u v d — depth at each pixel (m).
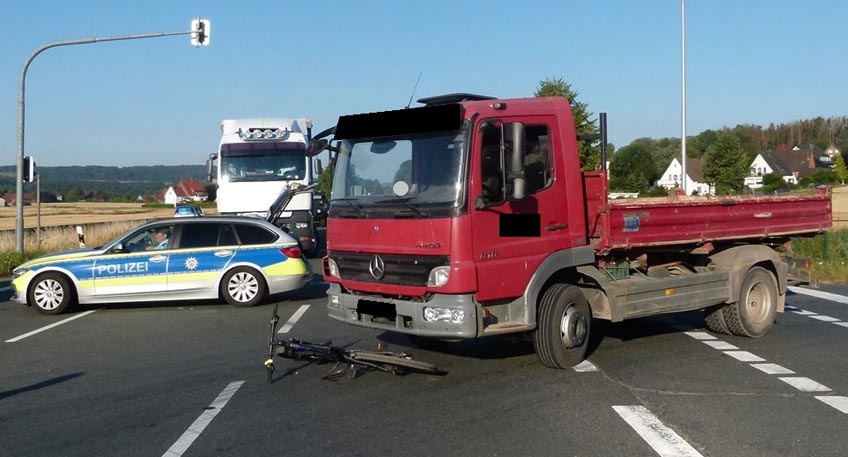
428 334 7.26
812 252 19.34
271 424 6.47
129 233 13.18
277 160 20.73
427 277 7.25
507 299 7.60
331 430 6.30
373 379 7.98
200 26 20.38
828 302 13.86
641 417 6.60
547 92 26.03
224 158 20.64
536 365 8.51
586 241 8.28
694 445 5.91
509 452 5.75
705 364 8.59
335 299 8.11
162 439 6.12
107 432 6.33
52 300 12.67
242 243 13.30
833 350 9.41
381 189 7.72
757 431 6.24
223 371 8.42
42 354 9.54
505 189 7.32
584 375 8.04
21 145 20.55
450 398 7.22
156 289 12.90
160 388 7.73
